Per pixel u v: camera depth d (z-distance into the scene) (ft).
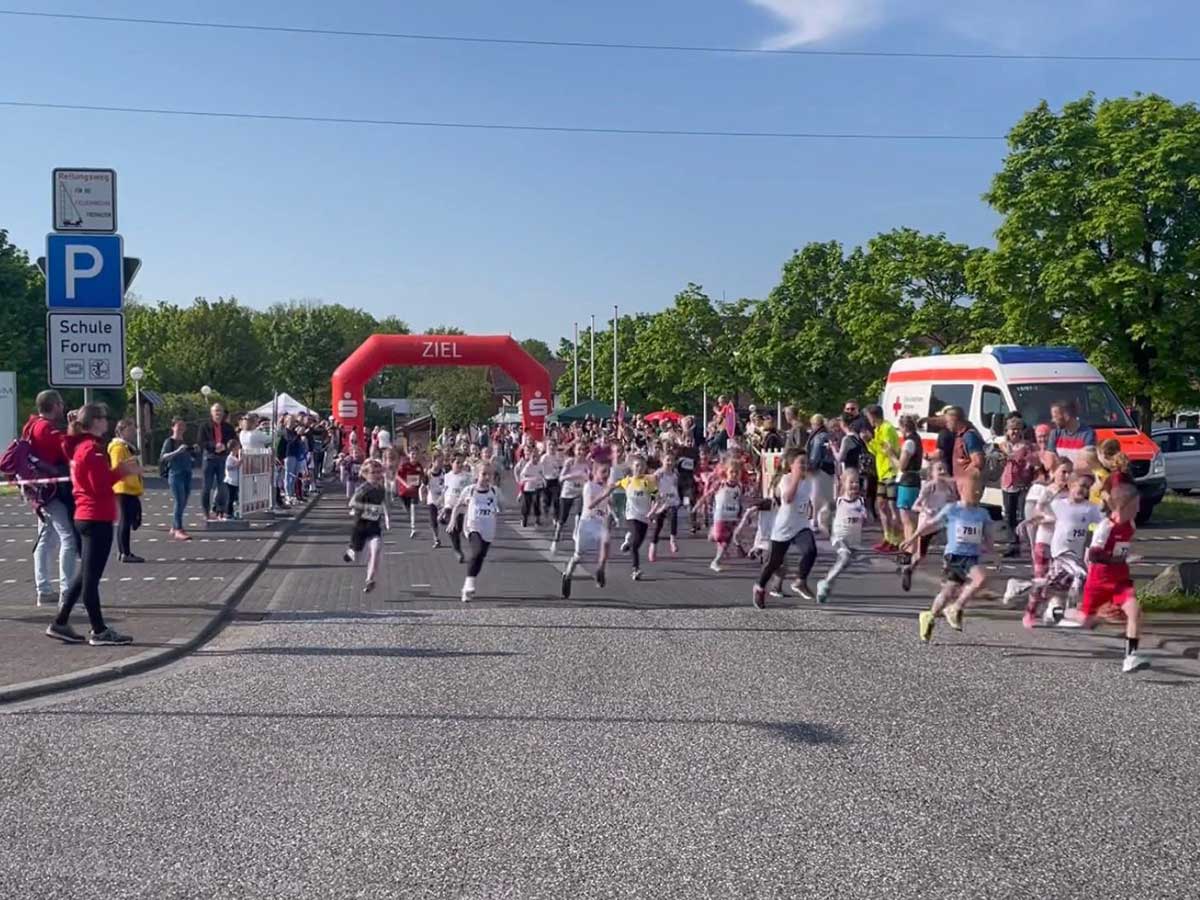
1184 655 32.94
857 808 19.75
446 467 64.03
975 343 120.88
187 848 17.90
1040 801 20.20
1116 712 26.50
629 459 50.70
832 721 25.45
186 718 25.72
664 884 16.42
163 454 63.46
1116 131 99.35
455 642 34.47
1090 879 16.69
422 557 57.98
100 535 33.04
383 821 19.10
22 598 41.78
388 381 393.09
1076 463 36.88
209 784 21.09
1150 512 70.13
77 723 25.35
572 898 15.93
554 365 440.86
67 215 37.73
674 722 25.27
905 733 24.54
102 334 37.88
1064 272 96.84
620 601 42.83
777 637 35.53
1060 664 31.81
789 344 163.63
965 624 38.06
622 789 20.74
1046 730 24.89
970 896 16.06
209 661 31.96
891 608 41.29
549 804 19.92
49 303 37.65
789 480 40.78
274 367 341.41
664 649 33.50
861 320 143.95
